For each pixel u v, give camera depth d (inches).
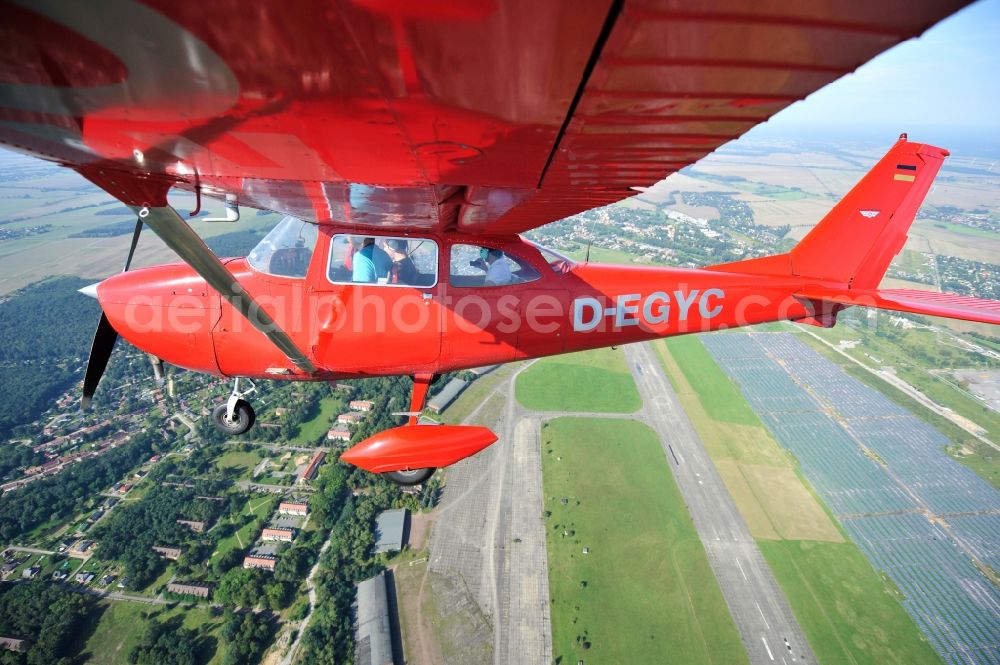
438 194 125.0
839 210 279.0
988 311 252.8
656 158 81.2
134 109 69.4
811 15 37.8
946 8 35.4
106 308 211.8
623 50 45.6
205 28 46.7
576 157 83.2
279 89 60.1
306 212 164.7
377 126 71.6
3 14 46.3
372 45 48.0
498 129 70.8
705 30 40.9
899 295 278.8
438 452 242.4
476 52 48.1
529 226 177.3
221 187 121.3
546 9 39.5
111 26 47.4
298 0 40.7
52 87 62.9
